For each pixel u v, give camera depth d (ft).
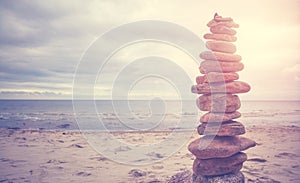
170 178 20.97
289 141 40.68
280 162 26.61
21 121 80.43
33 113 112.37
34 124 72.54
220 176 18.21
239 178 18.30
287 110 145.28
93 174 23.36
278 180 20.34
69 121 80.23
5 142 40.68
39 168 25.40
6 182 20.84
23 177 22.29
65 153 33.04
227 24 19.98
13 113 112.68
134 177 22.20
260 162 26.55
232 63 19.44
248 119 85.66
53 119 86.12
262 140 41.47
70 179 21.70
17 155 31.45
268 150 33.19
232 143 18.34
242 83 19.54
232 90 18.93
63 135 49.03
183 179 19.43
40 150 34.94
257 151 32.48
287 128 57.47
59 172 23.98
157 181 20.80
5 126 67.15
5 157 30.19
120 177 22.25
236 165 18.52
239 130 18.67
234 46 20.07
